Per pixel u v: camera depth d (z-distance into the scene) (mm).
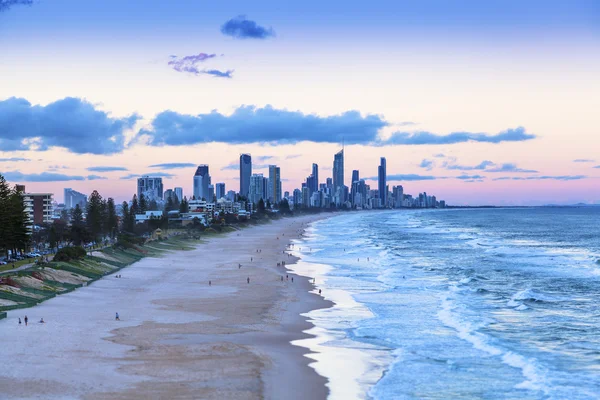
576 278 122688
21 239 137000
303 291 105188
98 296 96562
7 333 67312
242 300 95000
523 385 53281
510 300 95625
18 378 51188
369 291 105500
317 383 53531
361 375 55969
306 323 78188
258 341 67875
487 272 132500
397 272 133000
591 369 58031
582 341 69250
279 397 49625
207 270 136500
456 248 199375
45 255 145125
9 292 88750
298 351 63938
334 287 110250
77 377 51938
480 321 79688
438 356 62406
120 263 142000
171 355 60094
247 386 51469
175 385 50938
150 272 131125
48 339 64750
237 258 165750
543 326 77062
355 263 152750
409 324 77875
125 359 58094
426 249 195500
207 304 91000
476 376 55750
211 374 54281
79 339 65312
